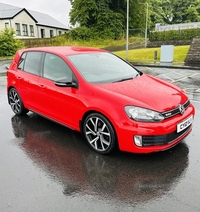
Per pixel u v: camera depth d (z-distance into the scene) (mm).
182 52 17969
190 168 3062
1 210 2371
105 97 3279
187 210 2330
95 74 3854
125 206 2404
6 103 6141
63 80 3627
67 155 3461
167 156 3355
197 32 24500
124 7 36969
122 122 3064
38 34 38156
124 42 32531
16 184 2787
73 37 34562
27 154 3490
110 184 2771
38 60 4496
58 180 2861
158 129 2990
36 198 2541
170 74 11000
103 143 3396
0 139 3986
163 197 2529
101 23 35000
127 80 3850
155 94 3367
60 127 4488
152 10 44312
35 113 4910
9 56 25094
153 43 26828
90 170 3066
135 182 2803
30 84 4496
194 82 8828
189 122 3438
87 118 3508
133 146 3068
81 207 2398
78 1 35094
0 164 3227
